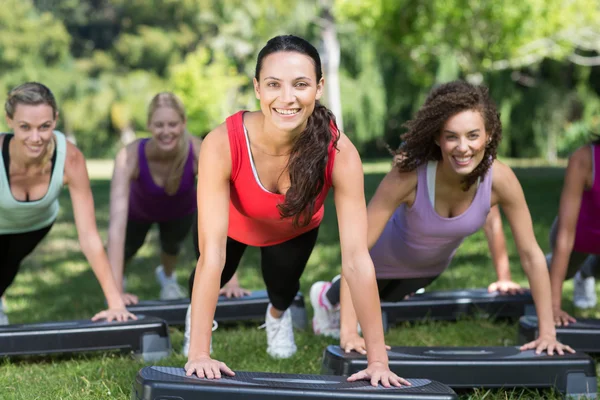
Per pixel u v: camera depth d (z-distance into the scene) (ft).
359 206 9.39
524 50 66.49
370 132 102.27
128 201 15.76
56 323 12.77
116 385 10.91
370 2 61.36
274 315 13.05
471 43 61.93
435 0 59.41
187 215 16.89
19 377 11.56
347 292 11.18
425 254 12.71
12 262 14.30
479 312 15.52
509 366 10.62
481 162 11.19
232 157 9.27
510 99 89.10
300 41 8.54
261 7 112.78
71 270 24.72
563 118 91.50
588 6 62.54
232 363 12.48
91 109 151.84
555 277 13.43
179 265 25.03
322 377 9.03
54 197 13.12
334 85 99.09
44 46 157.48
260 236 11.02
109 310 13.15
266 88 8.47
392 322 15.16
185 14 151.94
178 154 15.75
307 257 11.81
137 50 151.84
